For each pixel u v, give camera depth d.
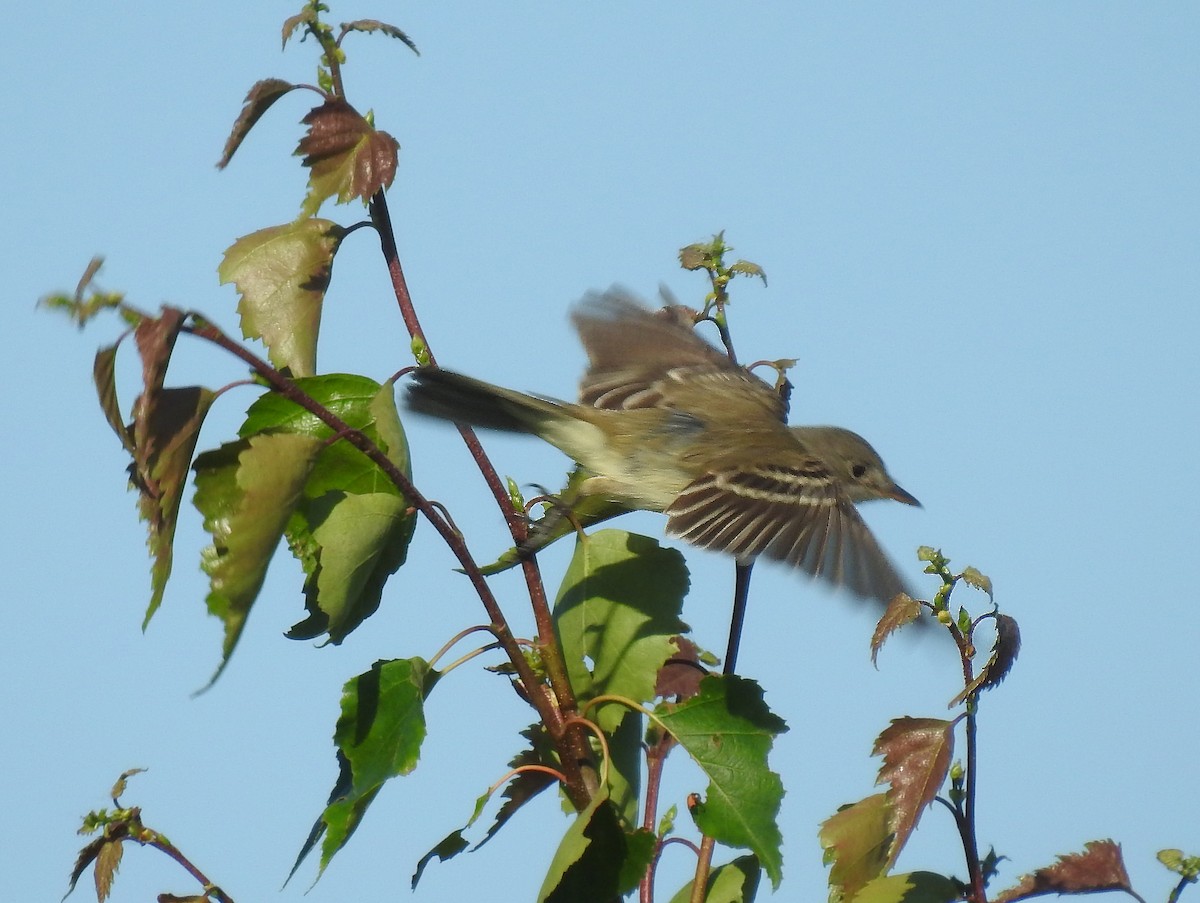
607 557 7.80
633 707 7.00
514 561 7.52
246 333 7.42
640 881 6.34
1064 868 7.04
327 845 6.18
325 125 7.32
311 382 7.25
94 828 6.84
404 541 7.03
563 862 6.23
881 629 6.71
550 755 7.28
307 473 6.32
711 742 6.87
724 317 8.38
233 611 6.04
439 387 7.98
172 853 6.88
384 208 7.73
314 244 7.62
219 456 6.52
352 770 6.32
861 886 6.99
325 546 6.59
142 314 5.94
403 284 7.77
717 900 7.52
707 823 6.69
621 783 7.34
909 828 6.58
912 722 6.81
